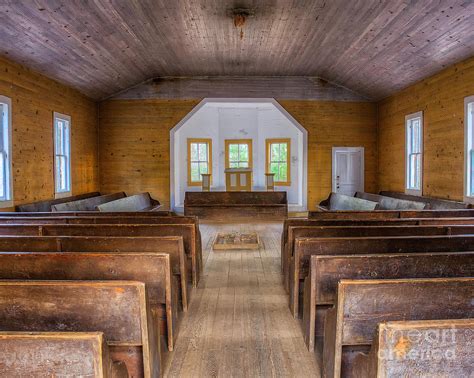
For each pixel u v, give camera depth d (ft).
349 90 29.71
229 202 28.30
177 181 35.01
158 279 7.48
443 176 20.70
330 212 15.29
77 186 25.94
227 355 7.99
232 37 20.51
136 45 21.07
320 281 7.46
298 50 22.75
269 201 28.25
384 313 5.54
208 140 39.29
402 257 7.18
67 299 5.36
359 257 7.27
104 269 7.38
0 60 17.29
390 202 24.26
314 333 8.05
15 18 14.88
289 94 29.50
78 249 9.25
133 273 7.43
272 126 39.14
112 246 9.30
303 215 30.01
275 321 9.69
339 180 30.01
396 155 26.63
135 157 29.78
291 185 38.52
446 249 8.78
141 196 28.30
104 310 5.41
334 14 17.13
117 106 29.50
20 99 18.94
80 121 26.43
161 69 26.99
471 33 15.80
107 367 4.41
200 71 27.84
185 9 16.76
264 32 19.75
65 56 19.72
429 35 17.01
